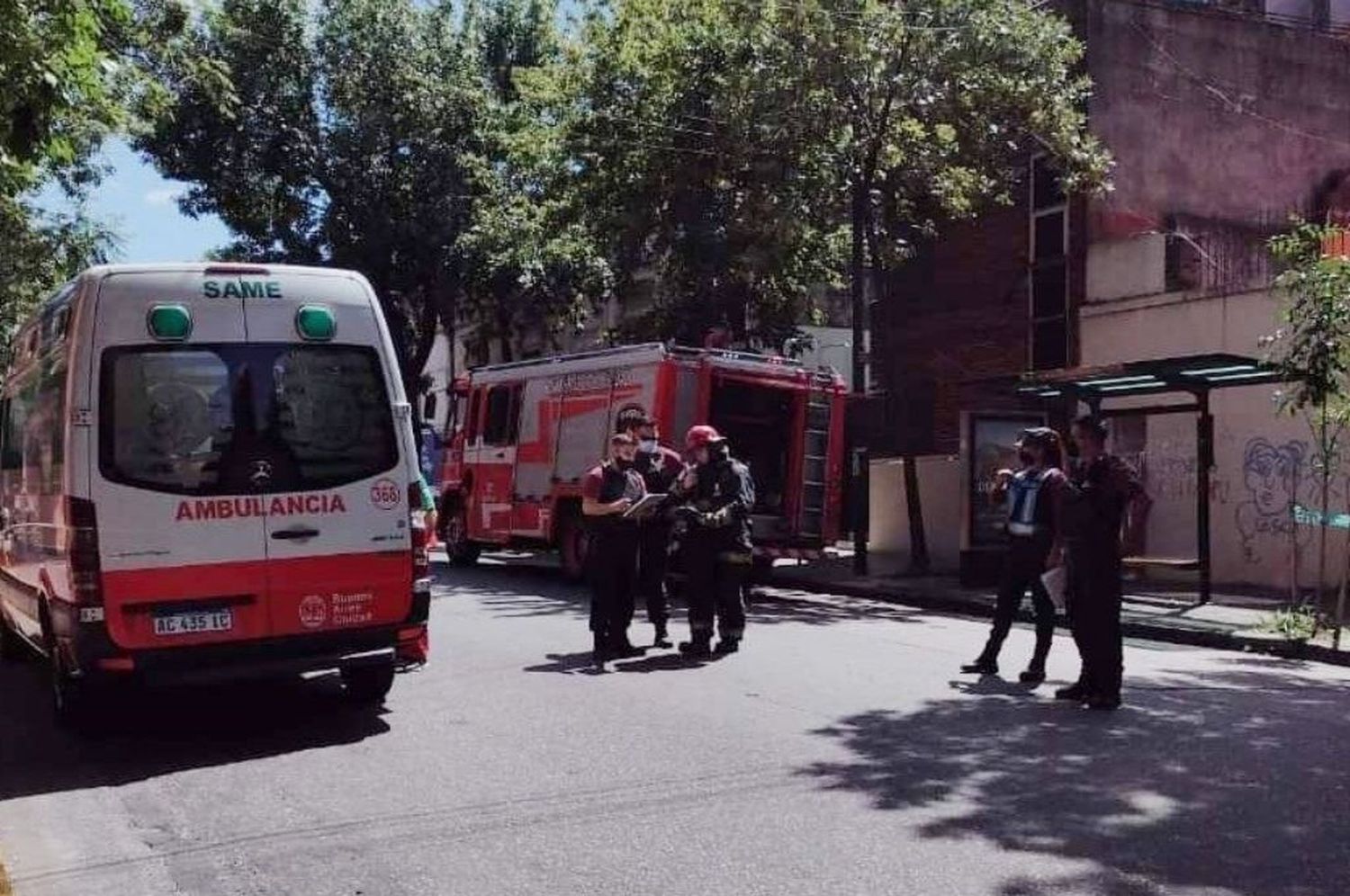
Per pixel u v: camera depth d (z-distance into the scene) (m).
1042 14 17.98
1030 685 9.30
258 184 30.12
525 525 17.86
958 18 17.09
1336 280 11.75
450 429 20.38
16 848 5.86
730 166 18.83
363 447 8.17
